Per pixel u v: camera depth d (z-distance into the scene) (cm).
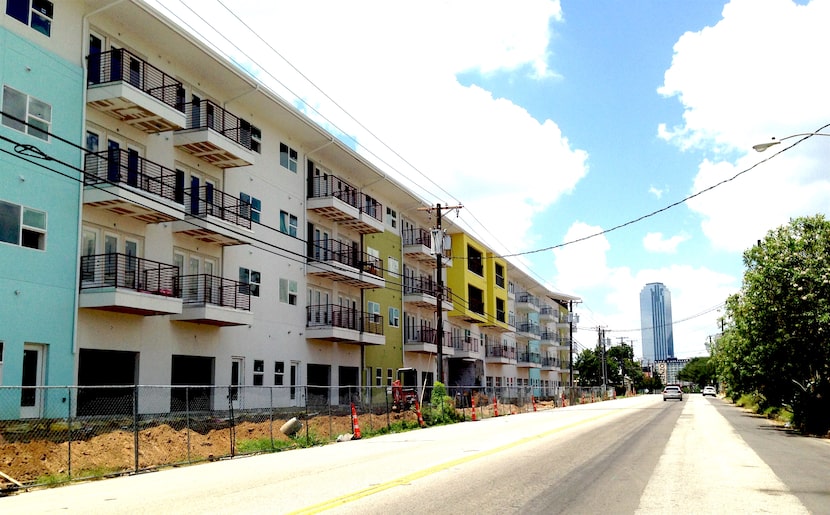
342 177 4188
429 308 5428
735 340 3366
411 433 2880
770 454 1814
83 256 2345
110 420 2097
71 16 2359
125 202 2370
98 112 2458
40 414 2022
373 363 4481
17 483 1365
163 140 2741
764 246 2741
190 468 1680
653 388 17725
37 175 2197
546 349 9444
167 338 2694
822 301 2531
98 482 1441
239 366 3147
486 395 5500
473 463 1555
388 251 4859
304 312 3697
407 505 998
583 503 1024
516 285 8294
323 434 2684
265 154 3428
